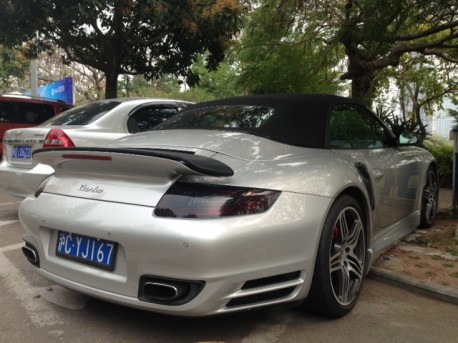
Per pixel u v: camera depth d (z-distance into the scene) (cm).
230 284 259
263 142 327
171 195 268
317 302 312
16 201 786
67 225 293
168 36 1136
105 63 1161
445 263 430
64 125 594
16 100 1013
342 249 327
